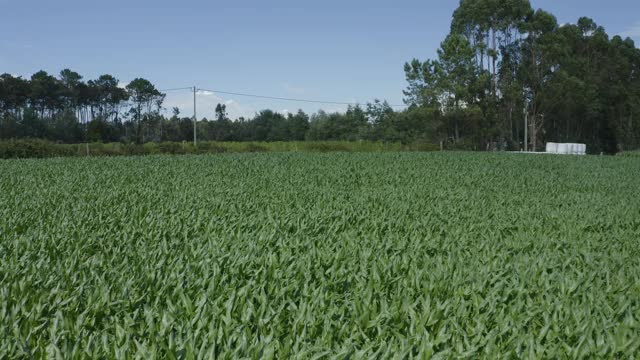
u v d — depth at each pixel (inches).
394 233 399.9
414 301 231.0
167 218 441.7
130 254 310.3
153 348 166.1
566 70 3467.0
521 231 429.1
